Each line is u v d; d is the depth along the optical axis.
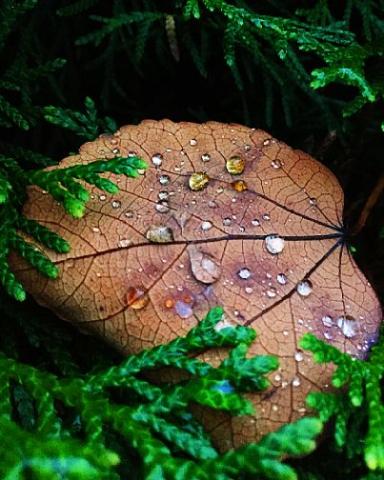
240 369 0.20
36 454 0.18
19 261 0.21
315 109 0.27
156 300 0.21
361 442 0.21
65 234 0.21
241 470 0.18
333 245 0.22
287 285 0.21
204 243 0.21
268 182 0.22
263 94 0.28
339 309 0.21
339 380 0.20
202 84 0.28
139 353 0.20
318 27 0.24
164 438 0.20
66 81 0.28
